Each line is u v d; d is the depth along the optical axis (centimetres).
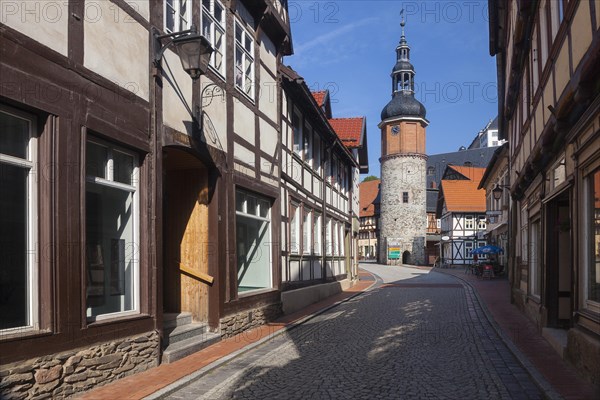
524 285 1371
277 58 1352
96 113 641
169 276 1000
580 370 670
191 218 993
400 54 6112
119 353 670
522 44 1162
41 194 570
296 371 747
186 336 894
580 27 640
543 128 929
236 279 1054
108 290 696
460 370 734
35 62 549
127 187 729
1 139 535
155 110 767
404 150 5956
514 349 850
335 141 1992
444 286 2472
